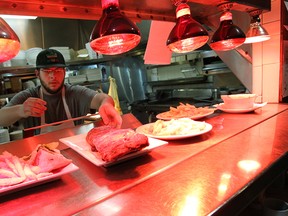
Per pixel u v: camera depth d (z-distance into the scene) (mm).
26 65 2559
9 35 667
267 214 907
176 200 546
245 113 1457
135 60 3801
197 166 727
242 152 817
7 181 609
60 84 1883
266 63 1775
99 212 521
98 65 3402
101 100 1832
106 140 771
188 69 3398
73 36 3281
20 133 2199
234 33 1220
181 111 1399
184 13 1053
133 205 539
